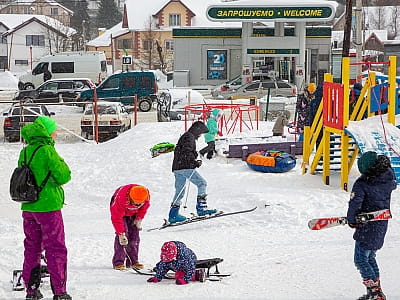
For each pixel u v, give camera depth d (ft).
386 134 47.52
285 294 22.85
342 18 320.09
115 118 85.81
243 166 55.98
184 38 168.76
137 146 66.85
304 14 147.33
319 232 36.96
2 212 48.91
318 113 51.70
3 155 74.38
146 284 24.75
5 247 32.63
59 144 81.46
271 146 58.39
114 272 27.07
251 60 152.35
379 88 50.83
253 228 39.17
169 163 59.41
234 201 44.37
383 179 21.11
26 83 159.22
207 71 169.48
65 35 288.92
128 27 275.59
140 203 26.73
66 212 48.65
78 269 27.76
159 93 115.55
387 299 21.83
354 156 49.62
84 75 160.04
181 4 274.36
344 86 47.09
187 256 24.70
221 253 31.76
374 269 21.62
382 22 355.77
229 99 137.49
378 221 21.17
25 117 85.87
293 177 51.70
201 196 41.78
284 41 151.43
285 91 136.56
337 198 44.78
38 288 22.58
